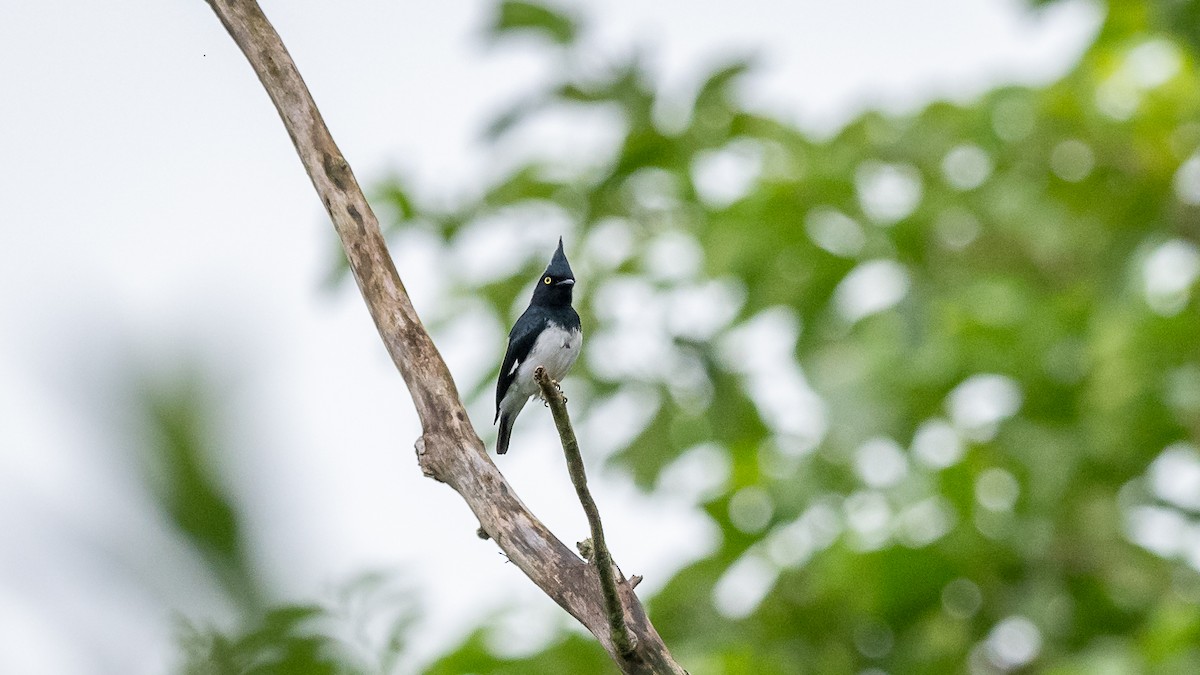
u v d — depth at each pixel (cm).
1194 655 935
